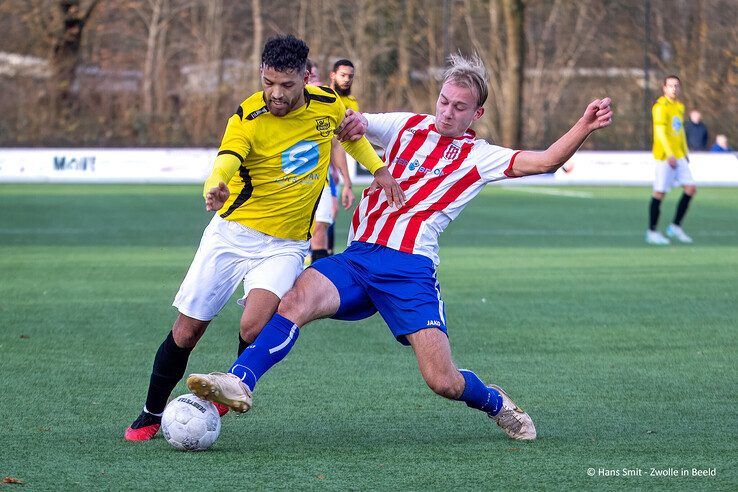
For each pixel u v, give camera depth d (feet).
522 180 219.61
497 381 51.16
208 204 35.27
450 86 39.14
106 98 247.70
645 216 155.22
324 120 39.09
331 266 39.63
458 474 34.81
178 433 37.04
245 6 258.37
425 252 39.55
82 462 35.88
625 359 56.80
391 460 36.65
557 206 170.91
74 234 123.95
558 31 251.60
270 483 33.47
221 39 255.91
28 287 81.51
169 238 120.16
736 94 236.84
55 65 243.60
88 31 254.27
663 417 43.83
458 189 39.63
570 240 123.54
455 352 58.54
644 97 226.99
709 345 61.11
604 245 118.42
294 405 45.65
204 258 39.27
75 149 211.00
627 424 42.57
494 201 180.75
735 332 65.41
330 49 253.65
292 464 35.91
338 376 51.72
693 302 77.71
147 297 77.10
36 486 32.81
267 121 38.14
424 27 252.01
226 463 35.91
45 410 43.98
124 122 238.68
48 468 35.01
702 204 176.14
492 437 40.29
